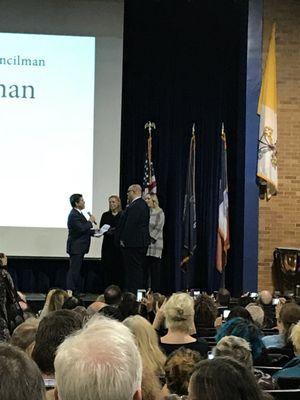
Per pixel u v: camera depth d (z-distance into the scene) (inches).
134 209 459.8
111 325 76.4
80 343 73.2
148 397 125.3
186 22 534.9
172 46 535.8
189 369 137.8
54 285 525.3
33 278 522.6
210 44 534.6
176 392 138.7
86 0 524.1
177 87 535.8
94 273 521.3
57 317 135.2
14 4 521.0
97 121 523.2
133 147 537.6
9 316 278.1
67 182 521.0
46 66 522.0
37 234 517.3
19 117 519.5
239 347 164.6
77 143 522.0
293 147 511.5
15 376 71.2
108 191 522.0
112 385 70.4
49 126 521.0
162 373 163.0
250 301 351.3
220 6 532.7
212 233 539.2
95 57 524.4
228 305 378.9
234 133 533.3
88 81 523.2
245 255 484.7
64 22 524.1
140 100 536.4
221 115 534.6
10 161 517.7
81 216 476.1
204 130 536.7
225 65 533.3
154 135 537.6
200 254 544.1
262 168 485.1
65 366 71.5
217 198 536.7
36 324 173.9
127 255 461.4
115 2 525.3
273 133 487.5
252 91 489.1
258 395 84.4
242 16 500.7
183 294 206.1
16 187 517.7
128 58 537.6
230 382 83.5
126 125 538.3
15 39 520.4
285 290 497.7
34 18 522.6
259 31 489.7
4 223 516.1
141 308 326.0
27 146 519.5
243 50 497.4
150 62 535.8
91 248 512.7
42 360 129.1
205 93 535.5
